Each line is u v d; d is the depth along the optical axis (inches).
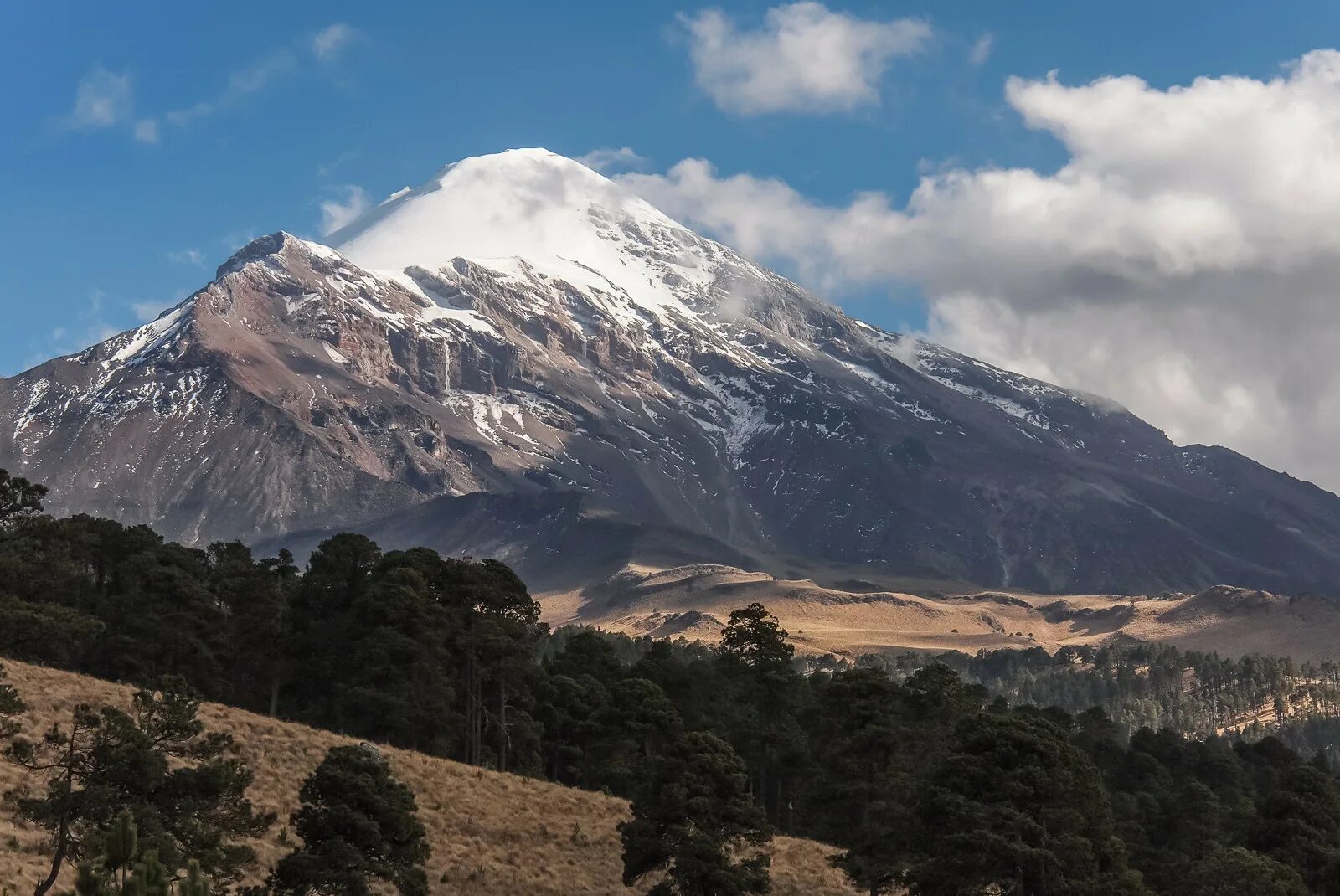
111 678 6520.7
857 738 5994.1
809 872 5846.5
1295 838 6072.8
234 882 4175.7
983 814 4434.1
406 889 3961.6
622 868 5487.2
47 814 3213.6
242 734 5625.0
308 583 7500.0
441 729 6619.1
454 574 7357.3
